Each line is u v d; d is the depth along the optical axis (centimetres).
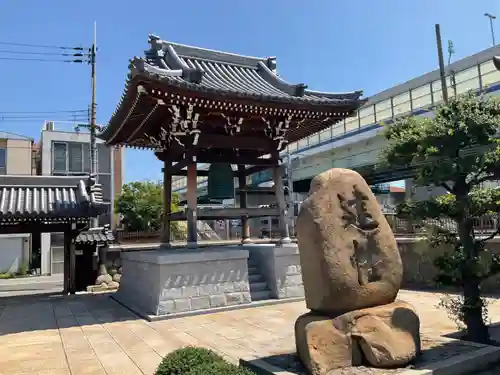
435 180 660
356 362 527
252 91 1212
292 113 1229
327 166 2803
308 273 570
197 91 1052
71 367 656
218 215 1276
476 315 684
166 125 1276
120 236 2667
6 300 1389
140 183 3111
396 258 586
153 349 751
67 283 1545
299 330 559
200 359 476
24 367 659
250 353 698
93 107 2242
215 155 1304
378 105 2464
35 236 3406
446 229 746
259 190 1434
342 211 568
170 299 1047
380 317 545
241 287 1147
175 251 1163
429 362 539
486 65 1869
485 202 635
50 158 3156
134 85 1025
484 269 641
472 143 678
